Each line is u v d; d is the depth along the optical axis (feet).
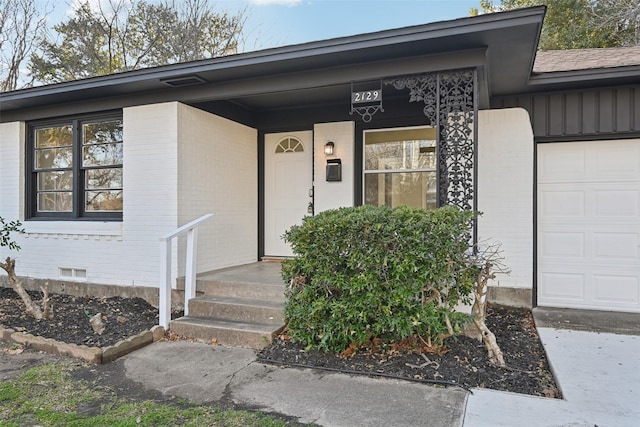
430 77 13.93
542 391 9.92
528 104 17.89
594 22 41.86
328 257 12.00
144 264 18.56
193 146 18.69
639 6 39.81
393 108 19.83
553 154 18.01
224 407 9.37
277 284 15.65
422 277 11.16
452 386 10.12
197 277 17.25
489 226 18.01
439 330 11.50
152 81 16.90
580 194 17.71
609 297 17.39
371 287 11.44
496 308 17.76
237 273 18.30
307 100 20.65
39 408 9.29
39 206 22.08
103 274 19.48
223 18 54.19
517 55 13.60
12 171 21.83
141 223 18.56
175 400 9.76
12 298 19.54
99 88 17.95
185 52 51.57
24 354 12.86
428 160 19.56
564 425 8.24
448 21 11.98
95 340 13.53
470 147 13.58
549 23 45.01
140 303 18.10
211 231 19.52
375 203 20.34
